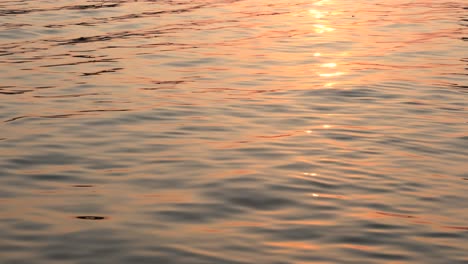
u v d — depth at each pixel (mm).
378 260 6242
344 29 16766
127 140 9258
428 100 11125
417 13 18875
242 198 7496
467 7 19844
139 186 7793
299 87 11789
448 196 7625
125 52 14281
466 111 10625
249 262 6172
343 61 13633
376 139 9359
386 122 10062
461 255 6355
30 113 10352
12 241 6488
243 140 9281
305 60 13711
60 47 14773
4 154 8719
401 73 12734
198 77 12414
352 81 12164
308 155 8750
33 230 6707
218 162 8500
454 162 8617
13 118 10125
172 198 7473
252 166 8383
